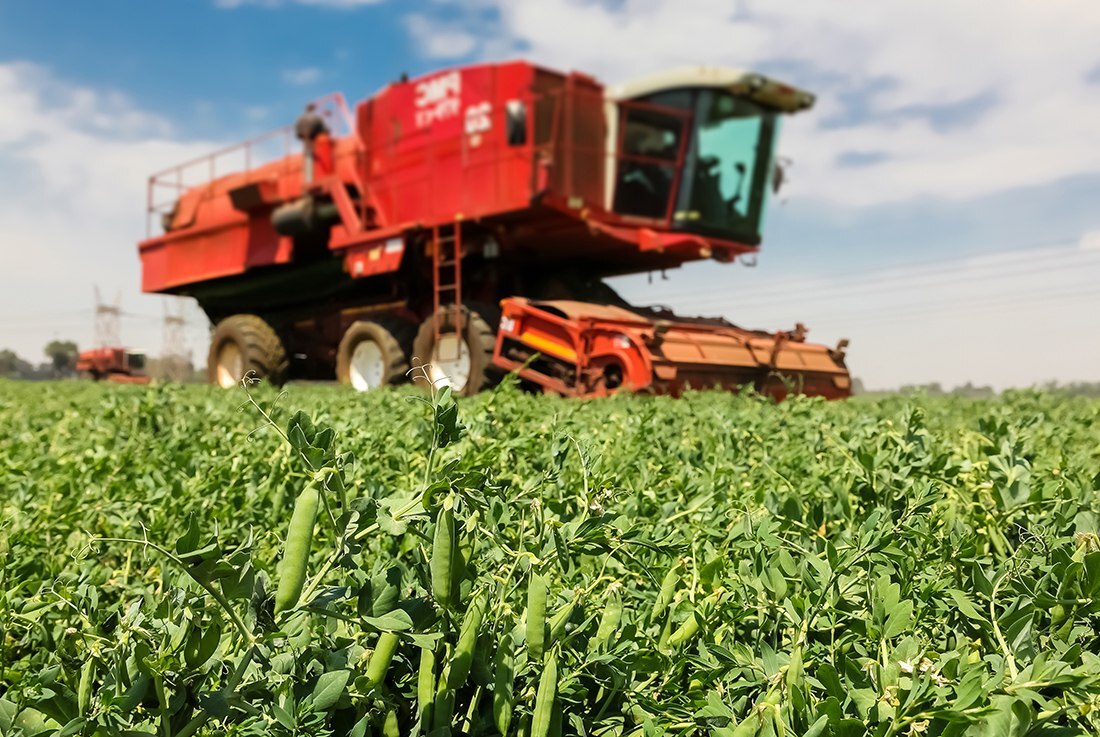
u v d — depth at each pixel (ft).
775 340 43.52
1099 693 3.95
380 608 4.24
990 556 6.82
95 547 6.83
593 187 45.83
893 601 5.03
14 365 233.96
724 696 4.83
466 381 46.91
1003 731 3.85
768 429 13.05
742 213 48.60
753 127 47.80
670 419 15.30
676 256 50.44
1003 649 4.63
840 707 3.97
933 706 3.94
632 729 5.07
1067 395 26.43
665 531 7.20
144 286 76.33
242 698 4.11
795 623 5.18
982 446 9.62
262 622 4.07
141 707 4.18
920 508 7.29
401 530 4.33
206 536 8.15
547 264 53.52
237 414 15.55
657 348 39.04
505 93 48.26
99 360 135.33
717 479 9.51
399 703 4.68
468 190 49.65
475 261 52.75
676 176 47.06
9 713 4.24
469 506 4.43
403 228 51.52
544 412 15.79
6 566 7.25
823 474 9.37
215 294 73.36
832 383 46.06
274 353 64.39
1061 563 5.33
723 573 6.30
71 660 4.92
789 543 6.20
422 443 10.94
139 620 4.61
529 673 4.86
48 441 15.48
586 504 6.27
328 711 4.44
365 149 56.13
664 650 5.26
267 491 9.42
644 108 46.03
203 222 70.44
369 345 55.01
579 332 41.27
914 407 8.98
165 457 11.99
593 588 6.01
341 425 11.17
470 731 4.58
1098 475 8.57
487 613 4.73
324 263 59.57
